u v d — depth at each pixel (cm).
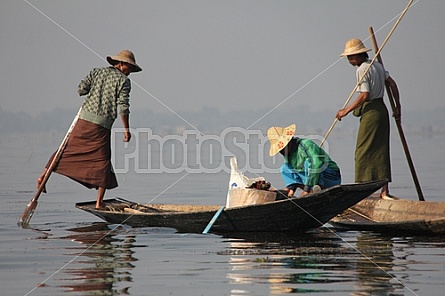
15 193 4466
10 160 7612
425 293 1959
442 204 2936
